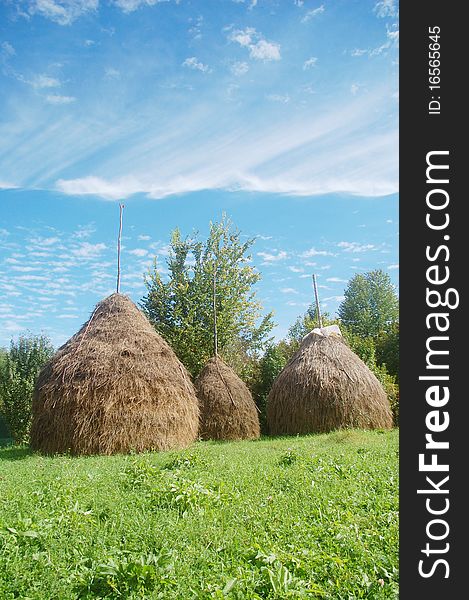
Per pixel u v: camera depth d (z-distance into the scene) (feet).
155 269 91.30
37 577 14.21
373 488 24.41
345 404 60.70
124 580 13.82
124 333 49.83
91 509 20.71
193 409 50.65
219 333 88.33
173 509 20.70
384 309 137.49
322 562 15.51
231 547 16.52
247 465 31.19
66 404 45.37
